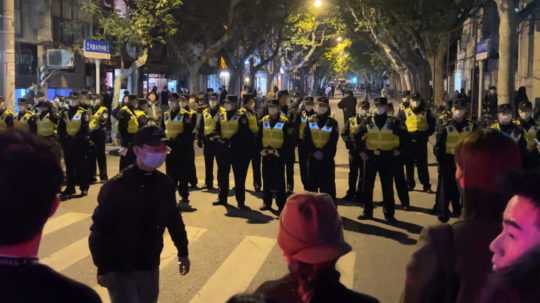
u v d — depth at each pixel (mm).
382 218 9992
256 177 12531
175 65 40625
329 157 10250
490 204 2367
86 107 11969
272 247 8211
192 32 30422
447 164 9781
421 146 12516
